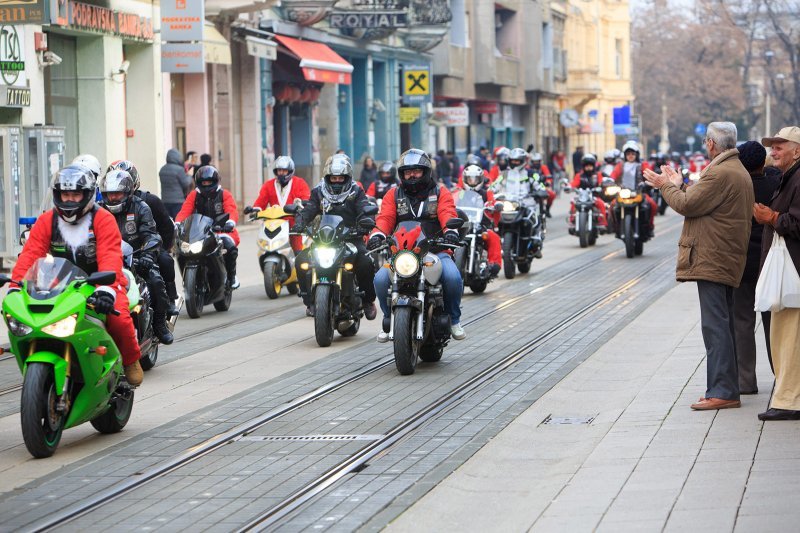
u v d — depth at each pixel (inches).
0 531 755.4
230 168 3572.8
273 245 1999.3
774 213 952.9
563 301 1888.5
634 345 1448.1
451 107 5531.5
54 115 2684.5
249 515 780.6
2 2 2092.8
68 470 906.7
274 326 1675.7
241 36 3567.9
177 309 1363.2
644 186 2691.9
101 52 2785.4
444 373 1282.0
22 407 921.5
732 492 764.6
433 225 1317.7
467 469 890.7
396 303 1259.8
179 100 3331.7
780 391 968.3
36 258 993.5
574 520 736.3
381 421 1055.6
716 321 1018.7
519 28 6845.5
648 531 697.6
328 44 4261.8
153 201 1323.8
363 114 4719.5
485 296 1978.3
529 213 2311.8
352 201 1520.7
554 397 1151.0
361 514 777.6
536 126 7308.1
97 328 958.4
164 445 984.3
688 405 1045.8
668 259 2618.1
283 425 1048.2
